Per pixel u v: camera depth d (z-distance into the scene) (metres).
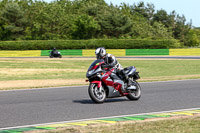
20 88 51.28
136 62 132.38
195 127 22.42
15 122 25.73
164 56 197.62
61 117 27.70
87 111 30.58
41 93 45.09
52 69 98.69
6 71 90.88
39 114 29.20
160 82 59.50
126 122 24.52
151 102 36.28
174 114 28.11
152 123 23.88
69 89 49.78
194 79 65.00
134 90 37.28
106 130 21.64
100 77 34.31
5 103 36.03
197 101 36.88
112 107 32.84
